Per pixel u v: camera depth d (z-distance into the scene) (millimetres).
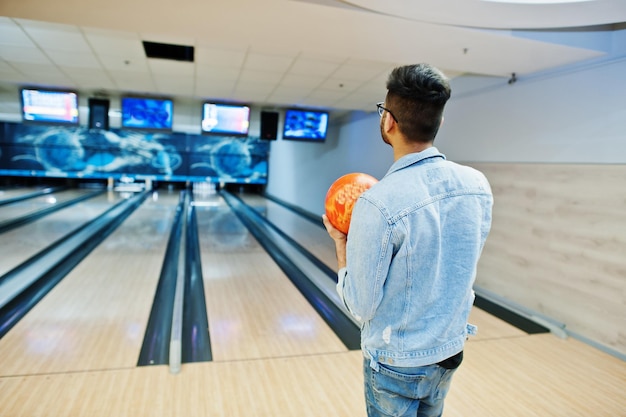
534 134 3104
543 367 2387
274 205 10477
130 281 3674
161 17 2334
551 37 2463
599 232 2607
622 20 2264
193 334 2670
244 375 2162
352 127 6699
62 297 3195
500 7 2176
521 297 3201
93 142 12578
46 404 1818
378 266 711
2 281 3395
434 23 2299
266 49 2906
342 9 2145
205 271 4129
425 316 749
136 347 2426
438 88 744
